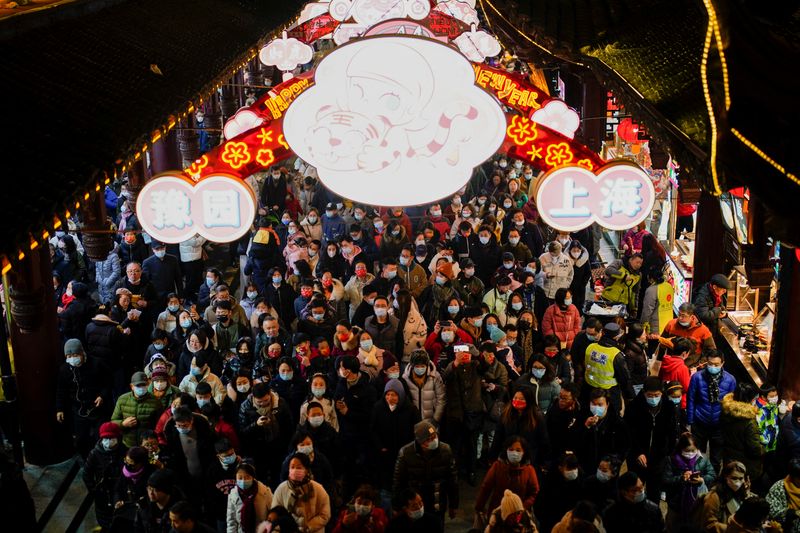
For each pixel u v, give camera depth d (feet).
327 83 38.70
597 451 42.29
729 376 44.50
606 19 50.11
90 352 48.19
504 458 38.91
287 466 38.45
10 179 27.25
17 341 48.47
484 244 63.93
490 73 39.50
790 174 23.66
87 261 72.28
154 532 37.17
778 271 53.98
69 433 50.11
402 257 57.67
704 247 58.65
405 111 38.73
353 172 39.19
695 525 37.60
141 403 44.09
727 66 22.70
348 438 43.68
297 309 55.52
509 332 49.19
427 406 44.80
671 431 42.42
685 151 32.65
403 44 38.45
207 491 39.58
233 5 65.62
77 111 34.17
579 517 33.83
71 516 45.39
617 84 42.63
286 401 45.34
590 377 47.42
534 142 39.55
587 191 39.34
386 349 50.90
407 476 39.60
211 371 49.11
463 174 39.29
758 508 34.09
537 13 51.29
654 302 57.26
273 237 64.64
